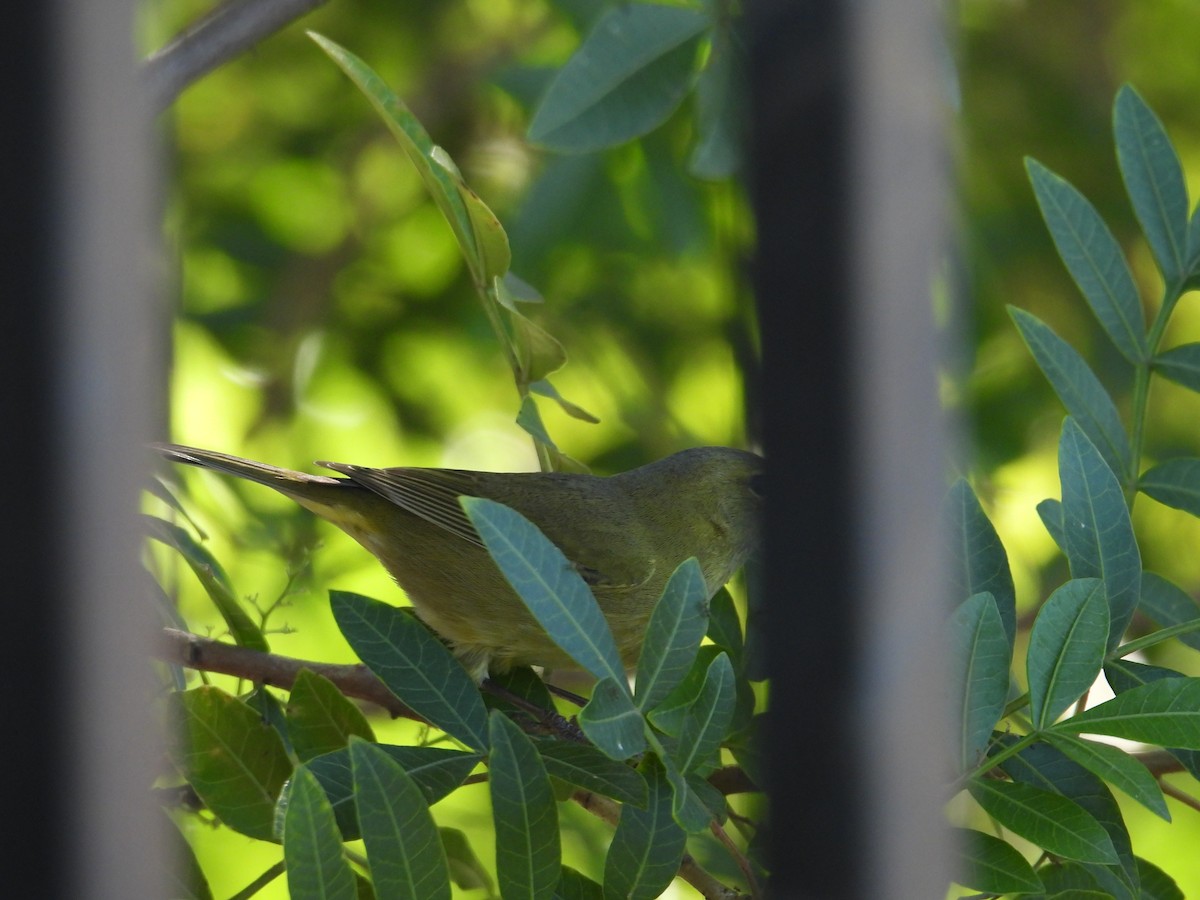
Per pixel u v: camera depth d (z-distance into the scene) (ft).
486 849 7.22
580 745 6.81
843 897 6.48
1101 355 7.95
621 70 7.13
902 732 6.48
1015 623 6.82
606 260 8.05
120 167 6.45
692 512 7.27
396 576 7.25
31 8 6.44
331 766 6.80
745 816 6.95
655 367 8.23
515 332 6.98
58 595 6.44
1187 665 7.39
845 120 6.48
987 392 7.64
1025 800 6.75
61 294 6.44
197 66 7.02
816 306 6.48
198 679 7.13
